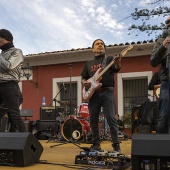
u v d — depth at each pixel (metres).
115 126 3.67
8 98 3.51
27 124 8.88
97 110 3.83
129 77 10.34
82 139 6.99
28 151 3.04
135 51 10.18
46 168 2.92
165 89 3.01
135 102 10.46
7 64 3.46
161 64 3.05
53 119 8.93
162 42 2.99
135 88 10.53
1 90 3.52
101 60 3.96
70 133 7.12
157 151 2.34
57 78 11.27
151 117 7.03
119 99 10.36
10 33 3.69
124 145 6.10
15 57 3.55
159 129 3.06
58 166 3.06
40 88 11.49
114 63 3.65
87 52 10.59
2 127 5.65
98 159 3.11
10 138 3.03
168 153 2.31
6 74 3.51
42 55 11.11
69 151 4.79
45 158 3.78
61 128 7.29
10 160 2.99
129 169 2.94
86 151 3.29
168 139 2.37
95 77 3.73
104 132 7.56
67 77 11.12
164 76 3.02
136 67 10.27
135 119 7.45
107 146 5.93
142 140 2.42
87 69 4.08
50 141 7.19
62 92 11.33
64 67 11.23
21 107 11.65
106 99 3.70
